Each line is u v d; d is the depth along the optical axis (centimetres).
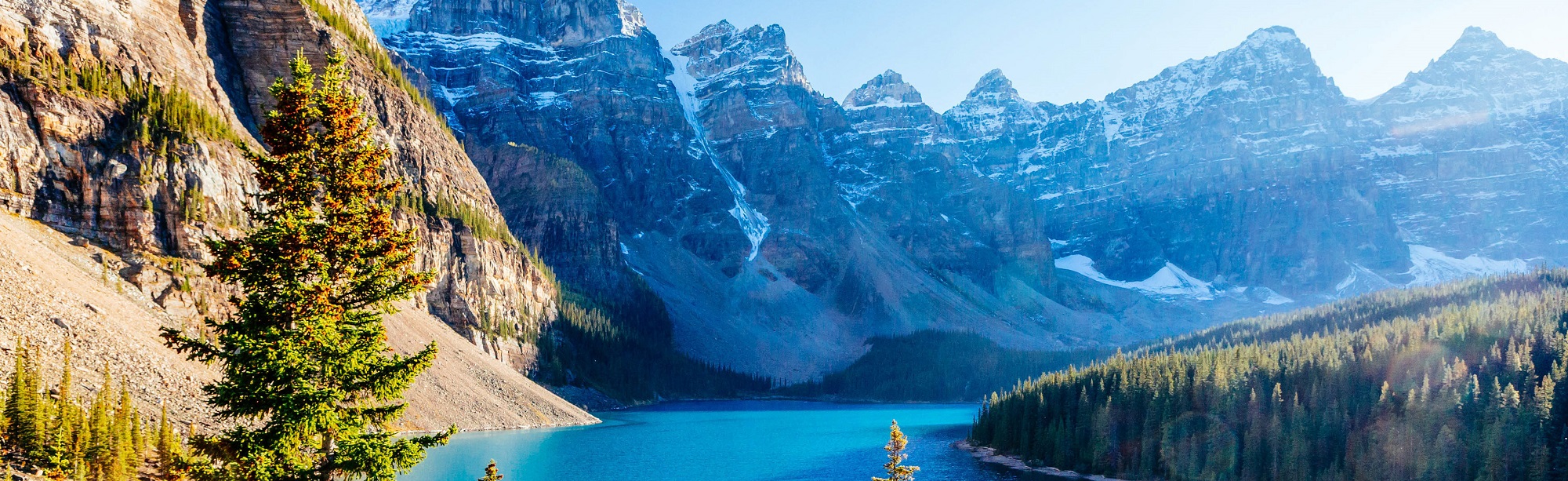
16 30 13038
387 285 3422
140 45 14988
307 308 3247
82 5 14162
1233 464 14038
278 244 3209
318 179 3372
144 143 13212
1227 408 14900
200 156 13750
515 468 13188
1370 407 14150
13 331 8138
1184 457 14412
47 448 6294
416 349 16188
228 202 13938
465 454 13812
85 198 12381
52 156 12362
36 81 12681
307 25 19525
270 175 3309
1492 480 11912
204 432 8294
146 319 10538
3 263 9162
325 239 3272
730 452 17688
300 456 3350
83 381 8069
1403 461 12769
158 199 12950
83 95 13188
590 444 16662
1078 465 15750
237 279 3266
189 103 14400
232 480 3212
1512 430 12350
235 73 18312
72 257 11306
